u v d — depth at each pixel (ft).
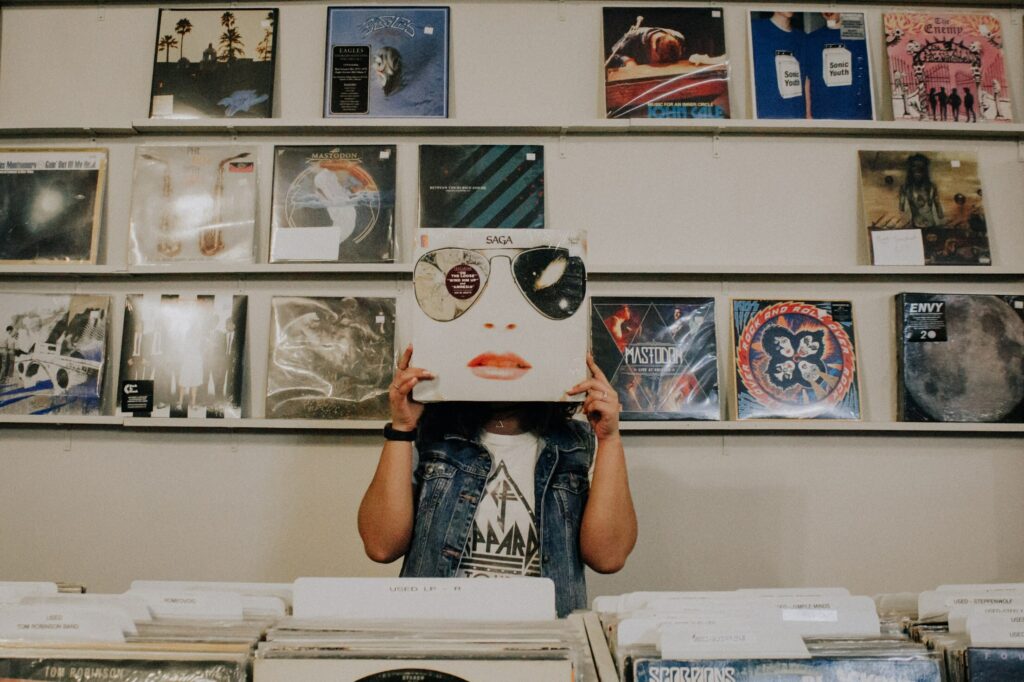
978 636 2.54
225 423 7.35
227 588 3.21
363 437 7.54
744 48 8.18
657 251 7.84
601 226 7.84
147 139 8.02
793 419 7.47
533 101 8.07
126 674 2.41
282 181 7.81
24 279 7.80
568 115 8.06
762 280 7.84
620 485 4.81
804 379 7.60
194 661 2.41
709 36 8.06
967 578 7.43
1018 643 2.53
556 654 2.41
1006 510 7.54
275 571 7.38
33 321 7.64
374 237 7.68
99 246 7.85
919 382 7.59
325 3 8.18
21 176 7.86
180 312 7.66
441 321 4.65
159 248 7.69
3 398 7.48
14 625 2.58
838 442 7.61
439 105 7.89
